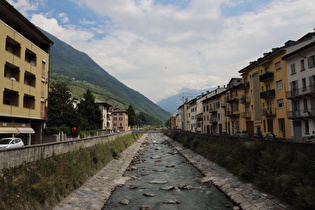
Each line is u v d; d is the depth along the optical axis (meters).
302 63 34.84
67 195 16.16
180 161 37.91
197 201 17.45
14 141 24.00
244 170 20.39
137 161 37.53
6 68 31.02
